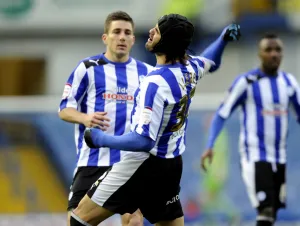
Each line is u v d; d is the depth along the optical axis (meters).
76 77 23.94
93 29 61.97
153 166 19.38
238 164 38.28
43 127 39.91
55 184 39.69
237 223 37.91
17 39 62.78
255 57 59.97
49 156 39.75
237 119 38.47
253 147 28.81
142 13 60.22
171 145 19.39
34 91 63.19
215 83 60.38
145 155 19.31
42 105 40.12
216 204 38.22
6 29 62.44
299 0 59.69
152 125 18.50
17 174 39.91
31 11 62.19
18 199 39.81
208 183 38.31
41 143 39.88
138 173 19.39
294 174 38.16
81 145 24.06
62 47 62.50
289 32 59.97
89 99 24.14
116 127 24.05
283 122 28.91
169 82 18.81
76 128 24.20
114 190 19.53
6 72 63.25
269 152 28.75
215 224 38.12
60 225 39.28
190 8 56.72
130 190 19.53
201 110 38.94
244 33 59.47
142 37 59.84
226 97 29.06
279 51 28.89
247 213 37.88
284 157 28.92
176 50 19.02
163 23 18.88
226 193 38.19
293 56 60.28
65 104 23.67
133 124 19.05
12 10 62.19
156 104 18.56
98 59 24.31
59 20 62.03
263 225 28.33
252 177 28.59
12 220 39.69
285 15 59.34
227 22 58.59
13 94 63.53
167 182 19.72
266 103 28.83
